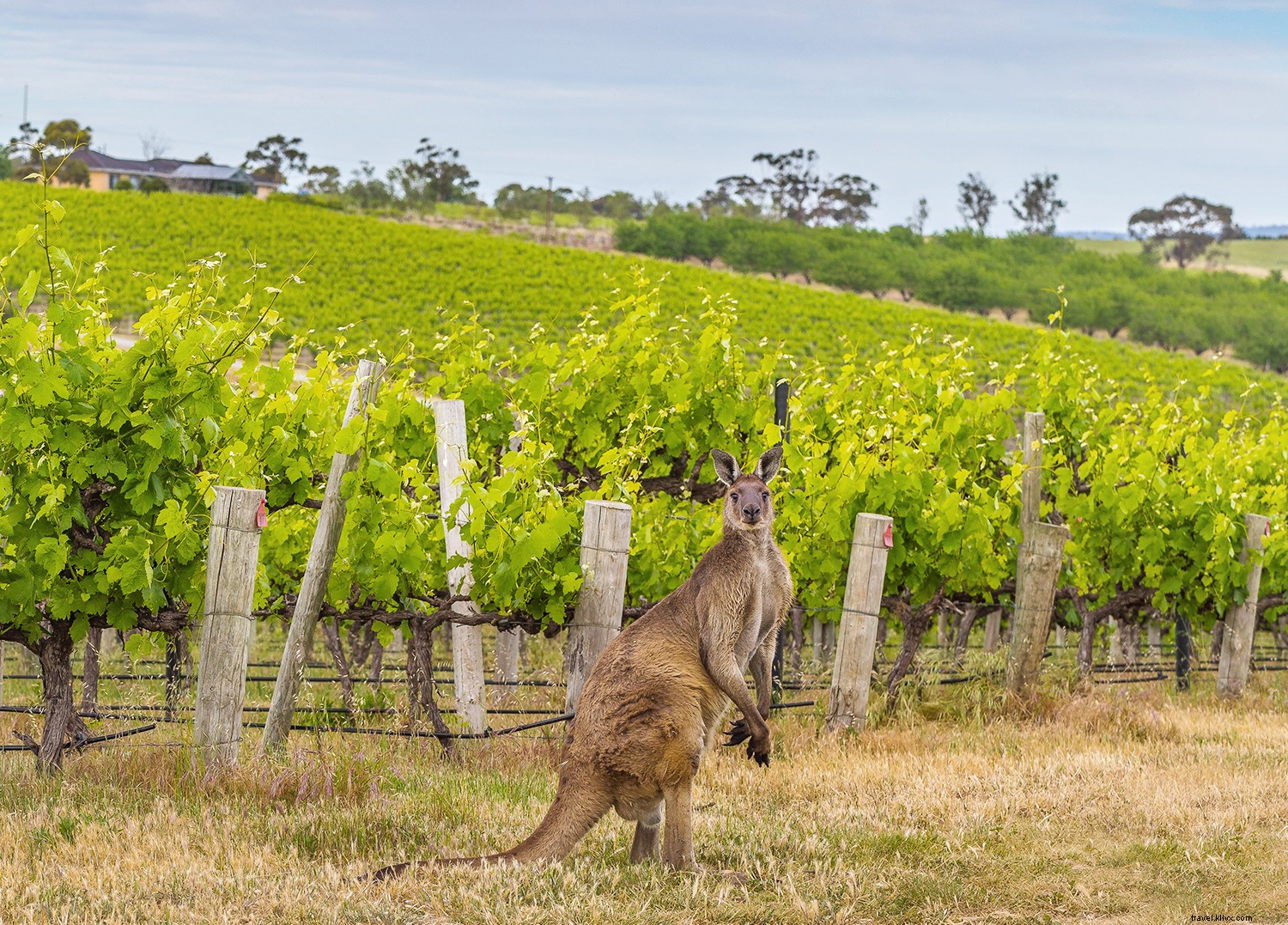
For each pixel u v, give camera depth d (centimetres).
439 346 1133
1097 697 1114
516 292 6512
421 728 916
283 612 969
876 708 1070
